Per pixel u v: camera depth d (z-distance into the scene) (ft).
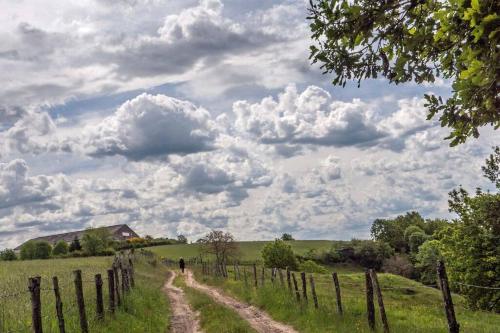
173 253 411.75
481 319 86.43
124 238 575.79
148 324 67.00
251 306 89.40
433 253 283.38
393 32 22.21
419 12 21.53
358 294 138.41
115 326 59.31
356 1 21.83
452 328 46.09
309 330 61.77
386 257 390.63
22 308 55.31
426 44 21.15
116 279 73.72
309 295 94.38
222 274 195.11
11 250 361.51
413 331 55.98
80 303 52.34
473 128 21.75
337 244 404.77
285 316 72.43
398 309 85.25
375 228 470.80
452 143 22.25
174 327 72.43
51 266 156.04
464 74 16.57
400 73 22.47
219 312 77.71
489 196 110.01
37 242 354.54
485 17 14.85
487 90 17.94
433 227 469.16
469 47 17.02
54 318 53.16
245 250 424.46
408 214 495.41
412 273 358.43
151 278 168.76
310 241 467.93
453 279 122.11
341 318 65.16
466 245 115.03
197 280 174.81
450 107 22.02
